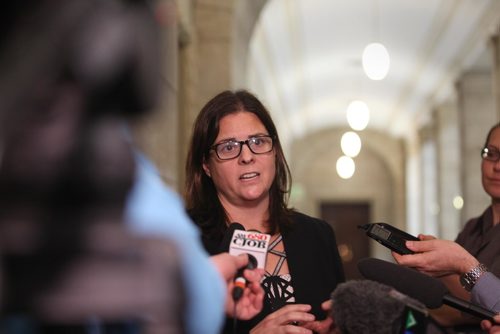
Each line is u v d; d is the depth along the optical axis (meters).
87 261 0.86
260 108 2.99
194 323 1.00
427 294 2.08
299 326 2.39
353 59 20.02
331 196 32.38
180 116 8.55
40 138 0.85
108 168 0.88
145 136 1.16
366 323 1.57
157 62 0.90
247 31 11.34
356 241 32.47
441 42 16.83
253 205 2.97
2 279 0.85
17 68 0.83
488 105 17.22
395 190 31.33
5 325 0.86
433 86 20.94
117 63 0.85
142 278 0.88
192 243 1.04
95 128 0.87
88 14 0.84
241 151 2.89
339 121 29.81
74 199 0.87
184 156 8.50
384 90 23.88
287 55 18.66
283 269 2.91
